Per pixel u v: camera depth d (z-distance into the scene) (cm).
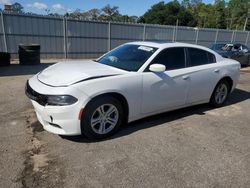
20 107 499
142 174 288
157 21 7119
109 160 313
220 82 539
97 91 342
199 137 395
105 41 1708
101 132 364
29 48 1115
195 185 274
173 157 329
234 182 284
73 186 261
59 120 330
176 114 497
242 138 401
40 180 269
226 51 1230
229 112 532
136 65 408
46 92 331
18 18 1359
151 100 410
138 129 411
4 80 771
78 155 321
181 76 444
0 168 286
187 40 2105
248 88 790
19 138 361
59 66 421
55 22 1481
